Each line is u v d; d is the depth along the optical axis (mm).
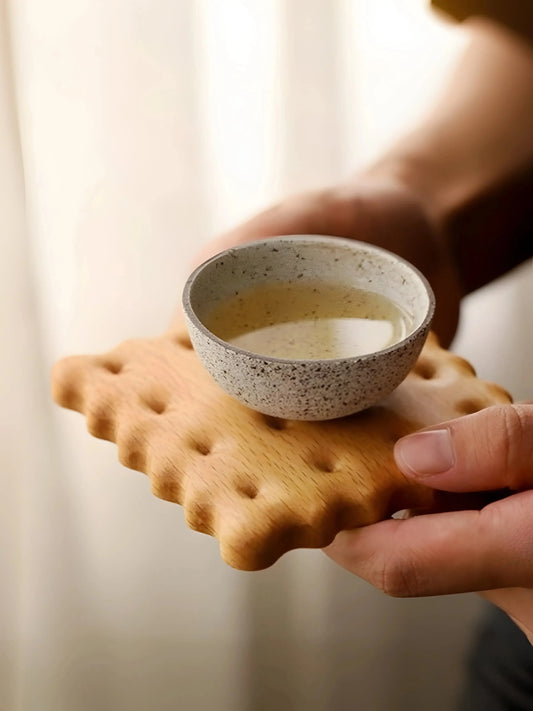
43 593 613
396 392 388
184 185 570
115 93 540
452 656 702
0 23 478
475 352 729
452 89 526
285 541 343
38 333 537
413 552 352
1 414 533
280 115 590
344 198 470
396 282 377
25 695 628
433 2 523
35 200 550
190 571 650
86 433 588
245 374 345
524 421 348
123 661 667
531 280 701
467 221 512
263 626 678
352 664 702
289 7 565
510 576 353
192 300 364
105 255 572
